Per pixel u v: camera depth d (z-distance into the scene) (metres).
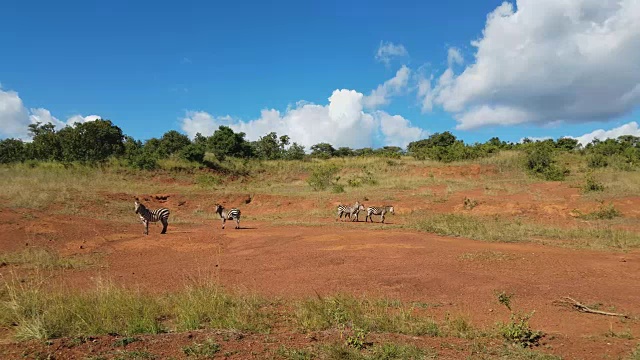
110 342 5.29
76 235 14.64
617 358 5.30
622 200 20.52
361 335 5.52
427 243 13.68
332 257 11.85
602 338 6.08
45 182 23.55
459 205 22.11
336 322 6.53
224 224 19.44
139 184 28.59
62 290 8.30
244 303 7.47
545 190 25.05
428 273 10.01
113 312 6.53
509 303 7.82
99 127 34.84
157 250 13.37
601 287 8.90
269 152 50.72
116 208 20.91
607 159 33.09
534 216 19.33
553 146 45.97
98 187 24.92
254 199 26.44
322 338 5.74
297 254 12.42
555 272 10.07
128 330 5.97
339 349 5.13
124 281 9.64
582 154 39.00
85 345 5.15
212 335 5.67
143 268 11.07
